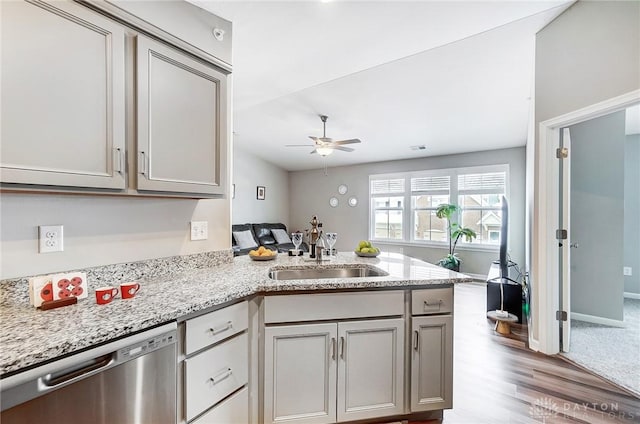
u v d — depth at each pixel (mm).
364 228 7094
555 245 2598
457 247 5766
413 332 1716
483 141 5129
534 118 2688
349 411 1647
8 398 752
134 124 1352
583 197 3367
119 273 1547
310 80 2963
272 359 1556
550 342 2590
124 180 1310
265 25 2023
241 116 4887
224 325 1376
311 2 1807
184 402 1205
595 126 3295
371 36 2170
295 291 1575
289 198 8406
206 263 1999
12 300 1184
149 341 1065
